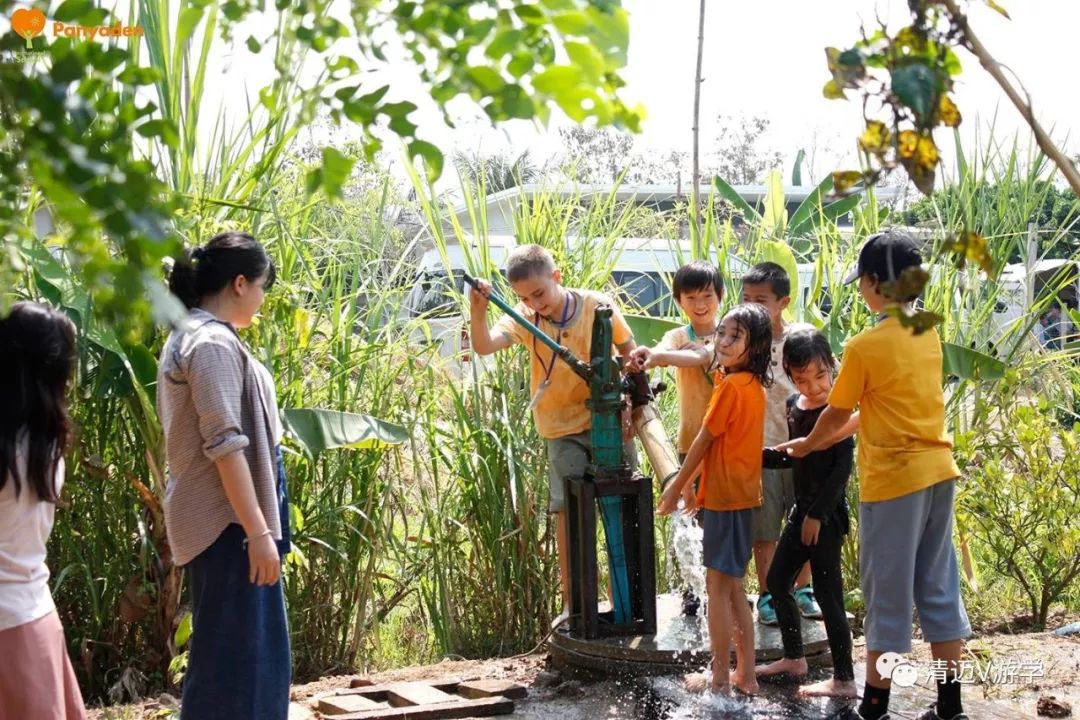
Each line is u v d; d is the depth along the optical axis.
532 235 6.11
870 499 3.87
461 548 6.00
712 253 6.98
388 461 5.66
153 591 5.04
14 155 1.33
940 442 3.86
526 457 5.85
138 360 4.71
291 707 4.54
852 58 1.78
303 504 5.41
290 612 5.50
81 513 5.10
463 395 5.86
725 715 4.14
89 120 1.28
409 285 5.99
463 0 1.43
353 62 1.58
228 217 5.09
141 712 4.62
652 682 4.52
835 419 3.90
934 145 1.76
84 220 1.25
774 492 4.94
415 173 5.83
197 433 3.36
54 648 3.06
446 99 1.48
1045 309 6.56
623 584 4.89
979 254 1.87
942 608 3.89
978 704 4.31
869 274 3.81
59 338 3.03
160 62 4.82
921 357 3.84
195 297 3.46
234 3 1.53
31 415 2.96
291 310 5.11
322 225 5.91
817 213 7.74
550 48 1.43
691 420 4.91
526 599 5.87
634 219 6.80
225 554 3.37
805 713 4.14
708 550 4.33
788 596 4.45
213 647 3.35
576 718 4.26
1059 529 5.76
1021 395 6.80
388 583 6.10
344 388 5.48
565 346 4.97
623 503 4.89
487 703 4.35
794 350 4.30
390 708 4.38
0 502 2.93
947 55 1.85
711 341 4.91
